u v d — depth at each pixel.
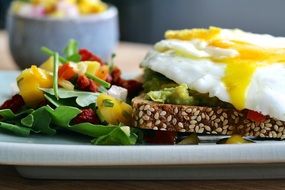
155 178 0.30
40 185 0.30
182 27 0.92
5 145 0.28
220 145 0.28
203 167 0.29
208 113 0.32
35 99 0.34
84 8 0.60
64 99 0.33
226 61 0.32
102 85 0.35
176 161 0.28
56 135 0.32
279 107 0.31
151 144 0.32
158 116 0.32
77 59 0.39
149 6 0.94
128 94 0.37
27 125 0.31
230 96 0.31
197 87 0.32
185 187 0.30
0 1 0.93
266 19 0.84
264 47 0.33
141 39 0.96
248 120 0.32
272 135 0.32
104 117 0.32
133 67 0.58
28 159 0.28
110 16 0.58
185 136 0.33
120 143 0.30
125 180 0.30
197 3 0.90
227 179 0.30
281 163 0.29
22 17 0.55
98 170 0.30
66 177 0.30
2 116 0.33
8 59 0.64
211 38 0.35
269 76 0.31
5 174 0.31
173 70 0.33
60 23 0.55
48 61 0.38
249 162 0.28
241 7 0.86
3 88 0.40
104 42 0.58
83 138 0.32
